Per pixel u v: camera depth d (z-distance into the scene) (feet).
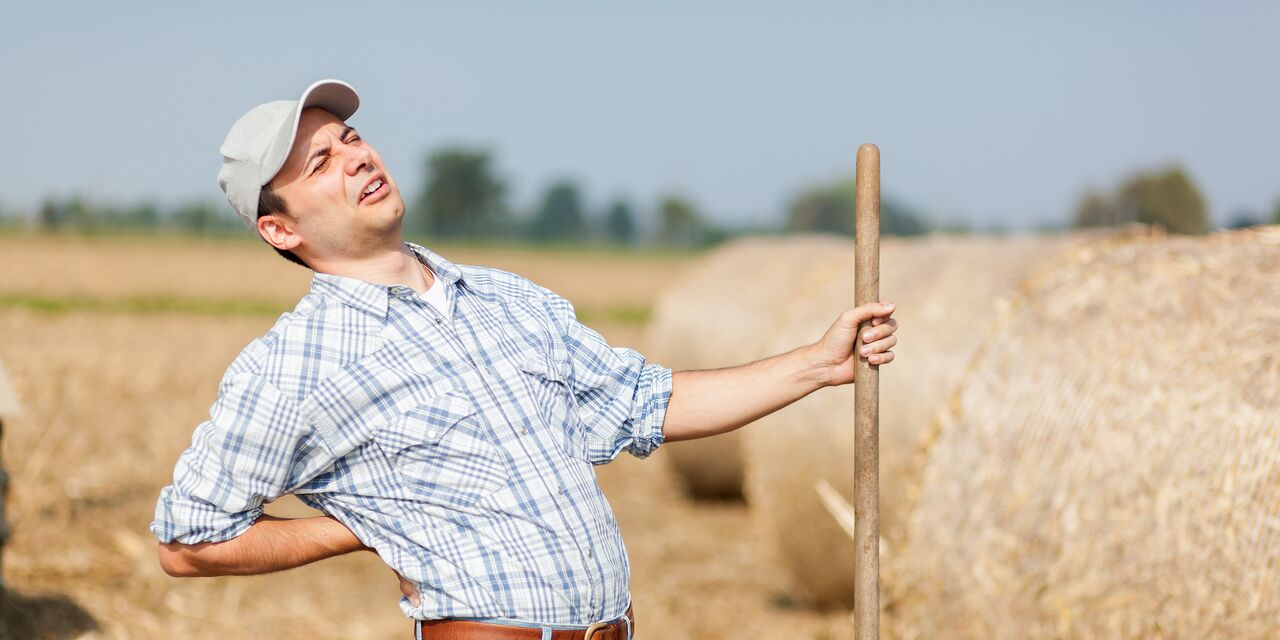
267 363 9.55
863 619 10.72
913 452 19.01
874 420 10.69
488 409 9.77
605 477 41.01
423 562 9.64
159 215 303.89
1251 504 12.32
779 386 10.94
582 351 10.87
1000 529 15.34
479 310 10.33
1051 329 16.06
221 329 80.84
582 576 9.77
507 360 10.05
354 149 10.07
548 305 10.98
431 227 418.92
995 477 15.61
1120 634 13.60
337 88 10.09
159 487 33.37
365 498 9.80
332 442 9.60
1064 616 14.33
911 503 16.72
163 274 147.33
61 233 250.98
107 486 32.40
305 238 10.07
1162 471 13.39
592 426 10.82
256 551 9.71
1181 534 12.99
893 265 23.11
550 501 9.73
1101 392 14.65
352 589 26.45
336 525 10.07
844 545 23.34
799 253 37.04
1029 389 15.64
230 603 24.63
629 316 109.60
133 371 56.03
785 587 27.25
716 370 11.25
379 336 9.74
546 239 445.78
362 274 10.21
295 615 24.34
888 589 17.02
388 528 9.77
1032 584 14.78
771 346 26.14
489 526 9.61
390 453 9.60
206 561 9.70
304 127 9.98
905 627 16.81
